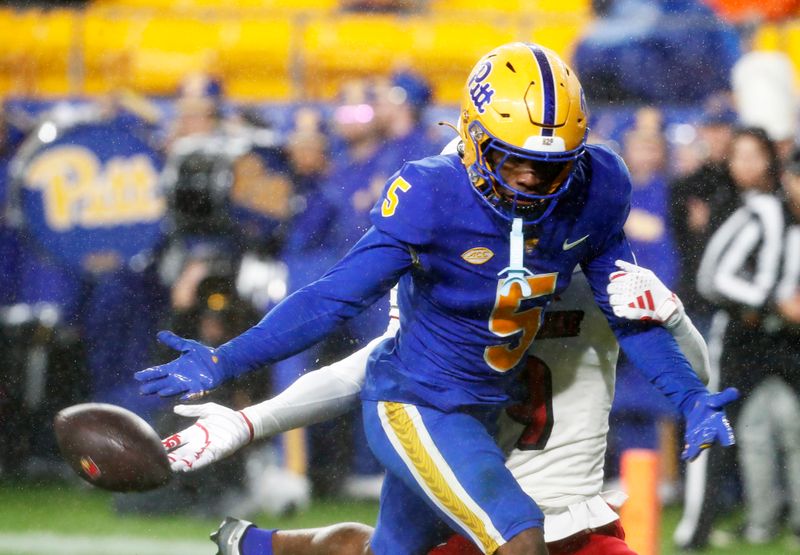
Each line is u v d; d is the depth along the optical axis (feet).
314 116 76.84
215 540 43.98
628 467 51.39
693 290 71.87
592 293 40.32
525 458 40.65
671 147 74.38
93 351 79.10
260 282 73.97
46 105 86.38
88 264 79.10
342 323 36.91
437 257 37.01
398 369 39.06
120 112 81.20
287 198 75.25
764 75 77.71
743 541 68.80
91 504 77.41
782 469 67.77
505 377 39.11
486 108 35.73
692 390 37.99
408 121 77.15
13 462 81.20
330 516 73.41
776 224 66.03
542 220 36.91
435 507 37.81
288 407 40.75
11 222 80.69
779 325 66.18
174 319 74.02
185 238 75.61
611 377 41.24
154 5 103.19
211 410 39.96
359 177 75.66
